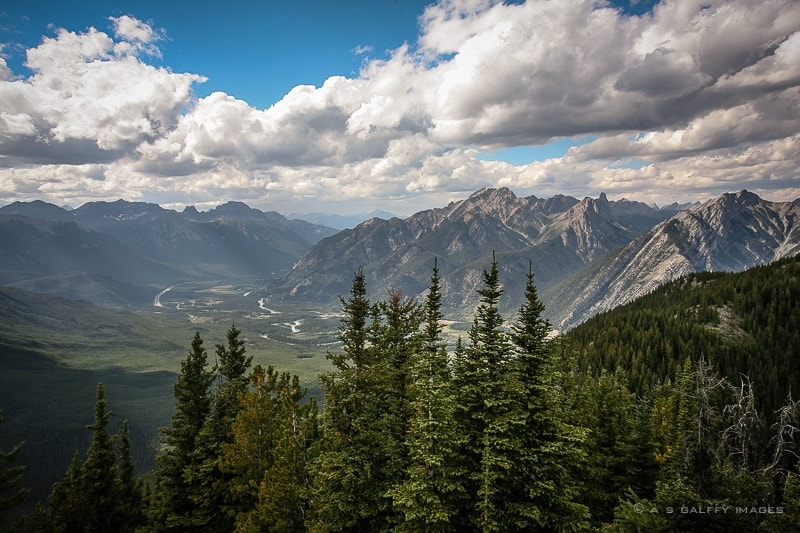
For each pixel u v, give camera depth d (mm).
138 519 44219
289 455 32250
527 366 24844
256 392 38500
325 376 29938
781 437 23812
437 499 22359
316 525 26984
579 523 22344
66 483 38438
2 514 36844
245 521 32062
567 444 23828
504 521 22453
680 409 37812
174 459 38094
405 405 28641
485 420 23422
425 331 33656
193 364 41281
